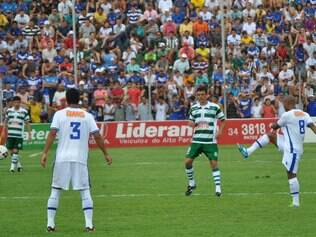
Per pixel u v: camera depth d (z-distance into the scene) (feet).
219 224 133.08
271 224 132.26
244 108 328.29
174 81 337.72
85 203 127.13
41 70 351.05
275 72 348.79
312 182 192.13
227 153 281.74
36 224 135.95
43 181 204.23
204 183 192.75
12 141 231.30
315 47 361.30
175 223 134.82
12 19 390.63
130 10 384.47
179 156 272.31
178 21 380.78
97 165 245.04
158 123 321.73
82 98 323.98
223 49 311.68
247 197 165.78
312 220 135.95
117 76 345.31
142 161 256.32
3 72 347.36
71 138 124.57
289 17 384.27
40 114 330.34
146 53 359.25
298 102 327.88
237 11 381.19
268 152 284.41
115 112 329.72
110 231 127.65
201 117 169.27
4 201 165.99
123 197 169.27
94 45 367.86
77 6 387.14
